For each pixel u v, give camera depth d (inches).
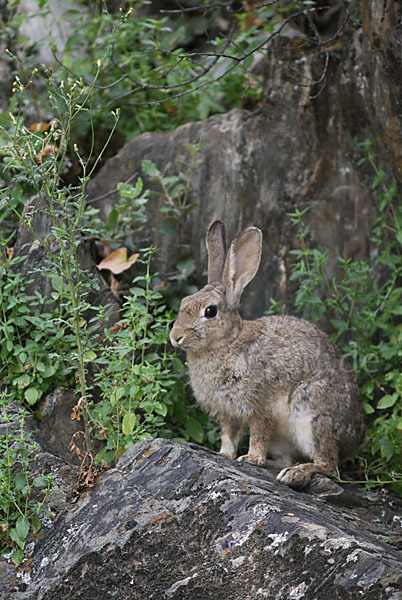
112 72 559.2
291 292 489.7
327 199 492.1
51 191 361.1
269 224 495.5
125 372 391.5
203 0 625.3
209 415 428.8
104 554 308.0
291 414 395.2
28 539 328.2
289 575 283.0
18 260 414.9
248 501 307.3
